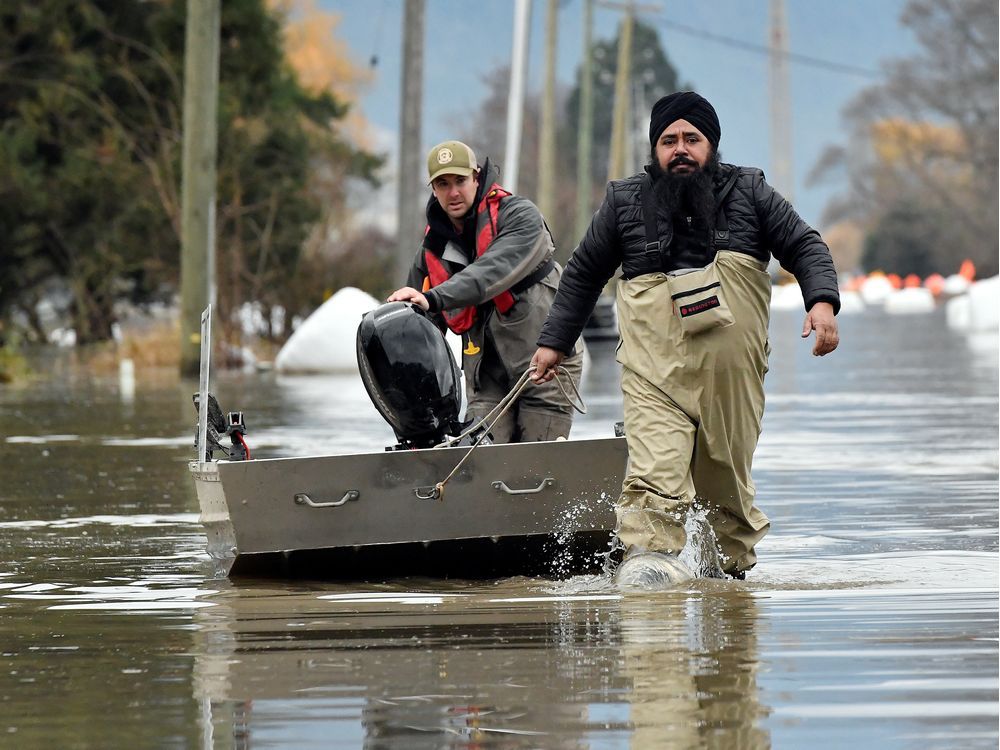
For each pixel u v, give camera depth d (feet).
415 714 41.75
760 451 122.83
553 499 67.46
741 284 65.36
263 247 336.49
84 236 346.95
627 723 40.45
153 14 346.54
